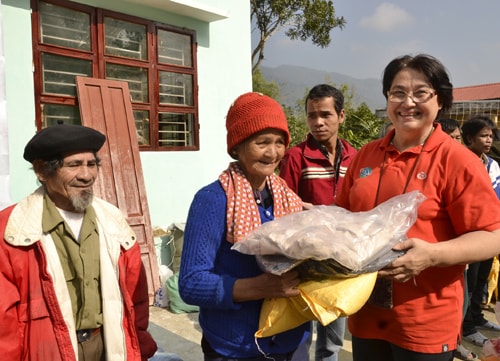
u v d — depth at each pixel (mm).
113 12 4602
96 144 1631
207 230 1446
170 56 5203
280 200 1571
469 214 1500
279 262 1329
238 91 6020
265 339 1484
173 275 4328
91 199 1626
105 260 1625
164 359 2225
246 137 1428
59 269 1515
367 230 1388
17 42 3928
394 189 1664
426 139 1679
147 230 4609
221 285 1391
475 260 1458
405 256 1396
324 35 15422
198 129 5523
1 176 3049
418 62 1618
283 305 1403
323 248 1256
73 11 4332
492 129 3727
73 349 1501
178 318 4004
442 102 1694
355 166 1938
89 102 4363
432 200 1572
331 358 2627
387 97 1768
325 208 1560
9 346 1424
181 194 5379
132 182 4574
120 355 1599
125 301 1651
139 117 4969
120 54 4730
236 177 1490
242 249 1358
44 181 1601
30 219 1521
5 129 3072
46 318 1483
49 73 4199
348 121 12625
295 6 15055
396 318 1618
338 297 1291
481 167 1552
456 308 1618
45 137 1522
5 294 1423
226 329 1471
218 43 5703
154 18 4969
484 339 3469
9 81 3893
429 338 1584
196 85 5457
